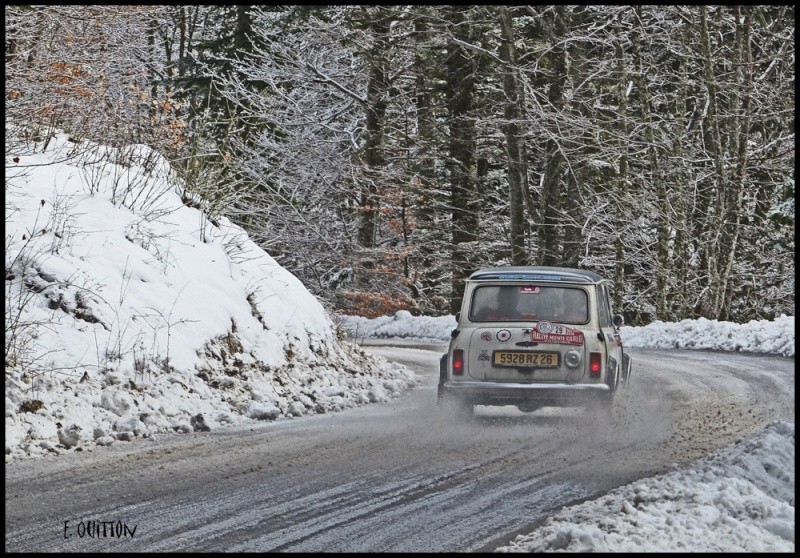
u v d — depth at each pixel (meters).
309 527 16.22
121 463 20.91
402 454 23.17
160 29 99.69
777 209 85.44
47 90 42.19
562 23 82.00
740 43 82.12
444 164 94.00
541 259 87.94
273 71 86.38
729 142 87.69
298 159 87.06
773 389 37.16
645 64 86.69
